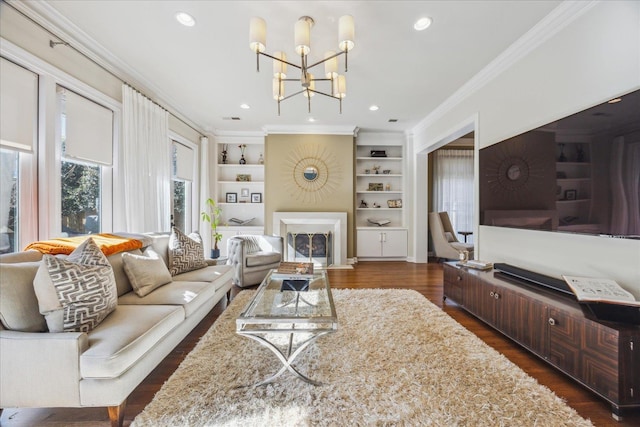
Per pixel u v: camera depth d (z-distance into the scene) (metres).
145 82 3.14
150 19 2.12
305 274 2.26
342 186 5.13
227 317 2.50
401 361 1.77
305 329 1.49
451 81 3.17
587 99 1.86
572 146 1.83
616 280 1.67
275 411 1.33
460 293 2.67
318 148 5.09
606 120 1.62
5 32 1.76
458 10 2.01
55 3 1.94
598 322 1.39
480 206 2.92
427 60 2.71
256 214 5.55
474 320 2.50
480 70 2.91
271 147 5.07
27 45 1.89
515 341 1.95
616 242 1.66
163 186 3.46
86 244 1.62
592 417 1.32
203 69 2.89
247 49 2.52
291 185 5.09
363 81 3.17
